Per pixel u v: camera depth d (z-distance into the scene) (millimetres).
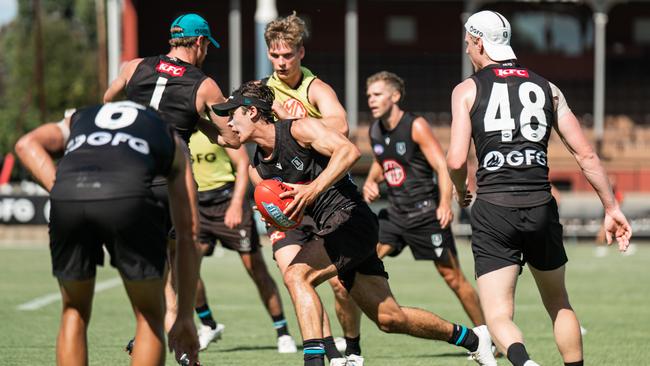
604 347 31969
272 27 24422
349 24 122562
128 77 23141
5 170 91500
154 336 17078
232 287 51906
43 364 27531
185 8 134375
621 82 137125
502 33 21625
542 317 40344
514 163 20734
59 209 16188
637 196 116312
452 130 21109
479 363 25031
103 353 29781
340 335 35125
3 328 35656
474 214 21109
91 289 17406
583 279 57312
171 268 27094
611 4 122500
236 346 32500
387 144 32406
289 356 30047
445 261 31625
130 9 122812
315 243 22594
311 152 21812
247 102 21609
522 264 21234
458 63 138125
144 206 16203
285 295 48875
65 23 196625
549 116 21109
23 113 143250
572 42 136625
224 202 33125
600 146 122625
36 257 68250
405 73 138000
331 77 137500
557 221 21016
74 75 175625
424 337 24312
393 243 32719
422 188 32219
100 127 16750
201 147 32812
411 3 137750
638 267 65188
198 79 22672
